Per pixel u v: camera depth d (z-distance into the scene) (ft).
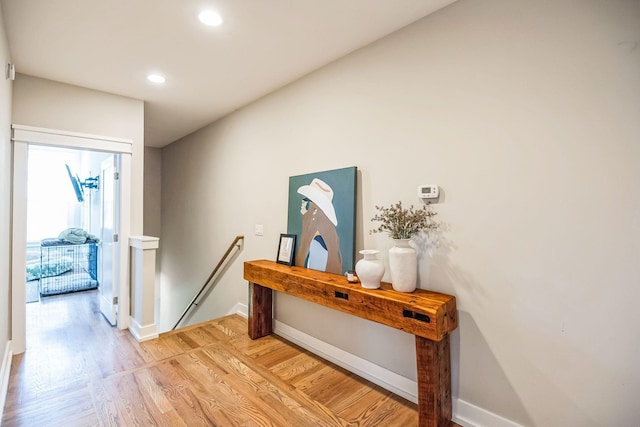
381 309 5.98
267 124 10.98
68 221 21.21
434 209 6.43
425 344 5.45
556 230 4.98
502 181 5.54
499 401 5.53
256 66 8.89
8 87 7.51
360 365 7.72
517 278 5.36
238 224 12.48
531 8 5.25
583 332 4.74
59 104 9.60
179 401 6.51
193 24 6.84
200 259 15.16
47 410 6.18
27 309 12.79
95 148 10.19
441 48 6.36
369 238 7.67
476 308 5.82
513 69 5.43
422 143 6.64
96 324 11.10
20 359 8.34
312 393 6.91
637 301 4.33
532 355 5.20
